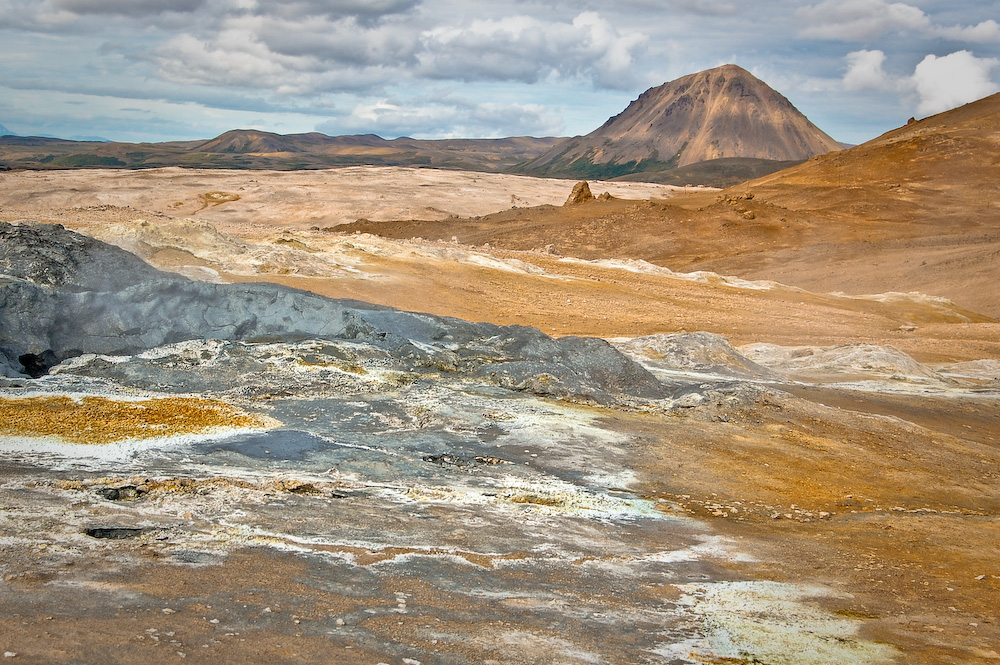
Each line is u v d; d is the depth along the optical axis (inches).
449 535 426.9
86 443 525.0
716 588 401.1
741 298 1897.1
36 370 734.5
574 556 421.7
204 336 835.4
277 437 583.8
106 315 795.4
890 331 1752.0
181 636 277.0
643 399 866.1
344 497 475.5
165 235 1186.6
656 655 312.5
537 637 314.0
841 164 5841.5
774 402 871.7
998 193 4675.2
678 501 564.4
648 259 3319.4
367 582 349.1
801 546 494.0
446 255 1699.1
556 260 2015.3
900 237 3523.6
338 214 4653.1
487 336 979.9
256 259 1244.5
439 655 288.4
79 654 256.1
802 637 347.9
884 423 873.5
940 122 6934.1
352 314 909.2
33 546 338.3
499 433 666.8
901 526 562.6
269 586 330.3
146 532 377.4
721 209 3890.3
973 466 780.6
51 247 929.5
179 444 547.8
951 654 346.6
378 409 692.1
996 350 1599.4
